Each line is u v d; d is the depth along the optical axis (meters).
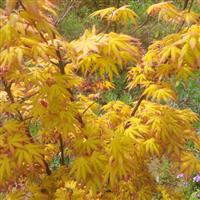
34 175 2.89
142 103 3.06
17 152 2.48
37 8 1.96
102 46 2.44
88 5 8.79
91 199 2.81
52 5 2.22
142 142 2.67
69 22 8.21
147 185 2.99
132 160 2.57
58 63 2.70
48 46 2.31
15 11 2.19
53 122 2.56
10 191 2.90
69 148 2.94
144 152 2.66
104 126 2.85
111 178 2.53
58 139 2.96
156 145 2.64
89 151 2.61
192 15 2.63
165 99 2.68
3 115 2.75
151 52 2.68
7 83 2.73
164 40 2.64
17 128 2.59
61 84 2.55
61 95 2.58
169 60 2.61
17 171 2.57
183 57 2.42
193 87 6.95
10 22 2.12
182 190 5.01
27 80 2.49
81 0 8.62
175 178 4.97
